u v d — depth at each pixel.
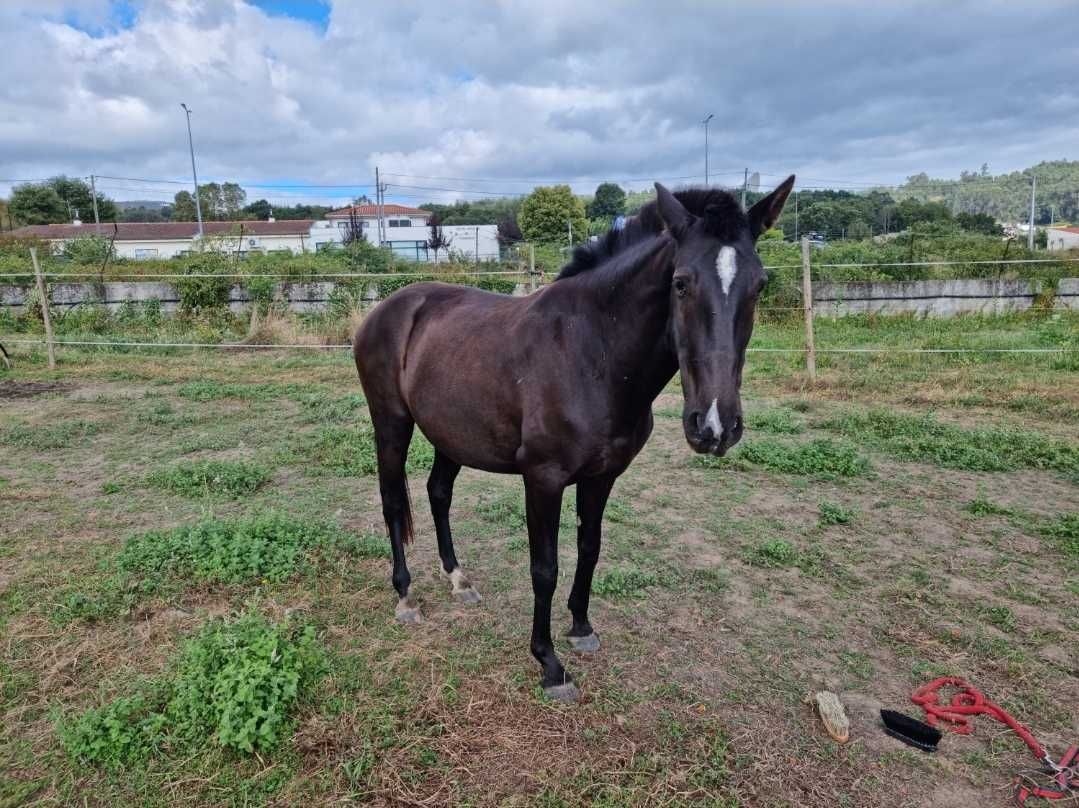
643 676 3.13
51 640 3.28
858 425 7.29
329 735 2.66
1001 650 3.35
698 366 2.24
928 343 11.70
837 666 3.24
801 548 4.49
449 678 3.05
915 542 4.60
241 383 9.58
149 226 47.97
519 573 4.13
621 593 3.87
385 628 3.49
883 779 2.55
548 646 3.01
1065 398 8.11
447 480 3.87
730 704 2.94
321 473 5.86
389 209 64.56
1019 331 12.85
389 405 3.74
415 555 4.36
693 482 5.78
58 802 2.37
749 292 2.24
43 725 2.73
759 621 3.62
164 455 6.34
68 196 57.22
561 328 2.78
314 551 4.22
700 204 2.58
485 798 2.41
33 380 9.53
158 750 2.57
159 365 10.70
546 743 2.68
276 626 3.12
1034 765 2.63
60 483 5.55
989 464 6.00
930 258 17.09
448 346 3.23
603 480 3.00
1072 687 3.09
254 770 2.51
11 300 14.23
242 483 5.48
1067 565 4.25
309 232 50.78
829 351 10.21
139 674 3.04
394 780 2.47
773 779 2.53
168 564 3.93
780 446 6.40
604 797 2.42
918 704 2.96
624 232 2.89
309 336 12.80
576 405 2.71
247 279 14.32
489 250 52.72
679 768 2.56
